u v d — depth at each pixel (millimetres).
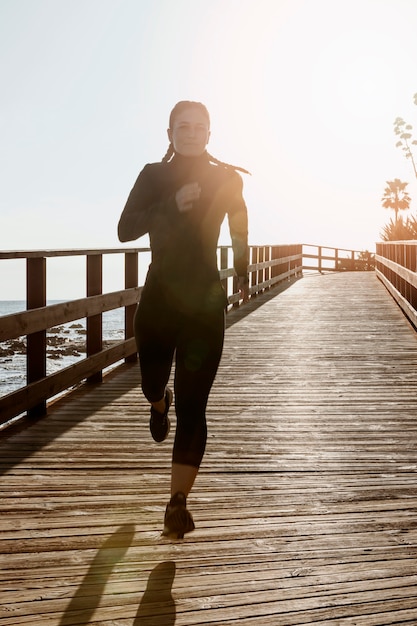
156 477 3615
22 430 4559
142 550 2715
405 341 8523
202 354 2721
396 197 65688
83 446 4180
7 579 2459
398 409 5148
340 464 3867
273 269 18219
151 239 2791
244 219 2861
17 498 3285
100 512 3117
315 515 3104
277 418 4898
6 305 123875
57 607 2266
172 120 2814
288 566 2582
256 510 3162
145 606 2279
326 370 6711
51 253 4875
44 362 4867
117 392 5781
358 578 2486
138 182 2811
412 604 2303
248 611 2254
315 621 2195
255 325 10242
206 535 2867
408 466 3834
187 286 2697
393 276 14352
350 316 11250
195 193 2598
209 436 4438
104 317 50531
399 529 2943
